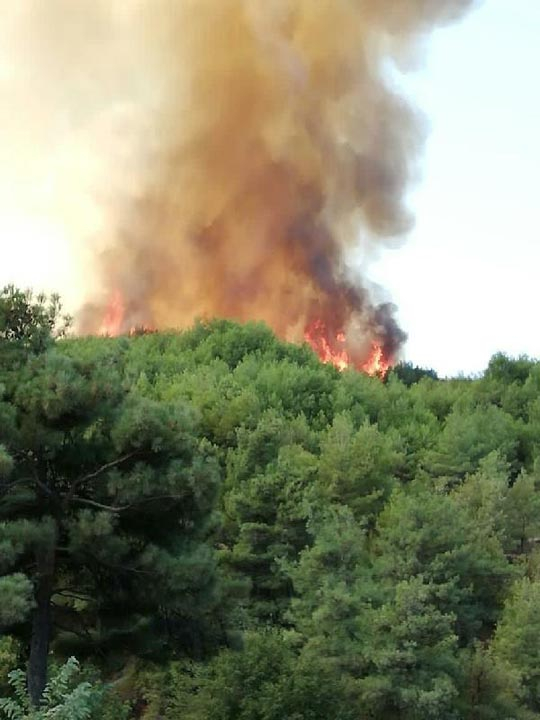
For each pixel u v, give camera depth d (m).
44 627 22.12
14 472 21.84
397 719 30.92
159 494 21.86
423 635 31.67
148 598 22.41
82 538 21.23
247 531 38.09
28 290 23.67
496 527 46.69
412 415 75.25
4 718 14.20
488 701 32.78
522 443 71.38
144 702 33.06
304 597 34.84
